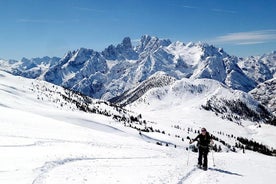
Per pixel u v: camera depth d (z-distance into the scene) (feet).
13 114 205.16
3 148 93.09
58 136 135.33
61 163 77.56
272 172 89.35
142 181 62.69
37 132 139.64
